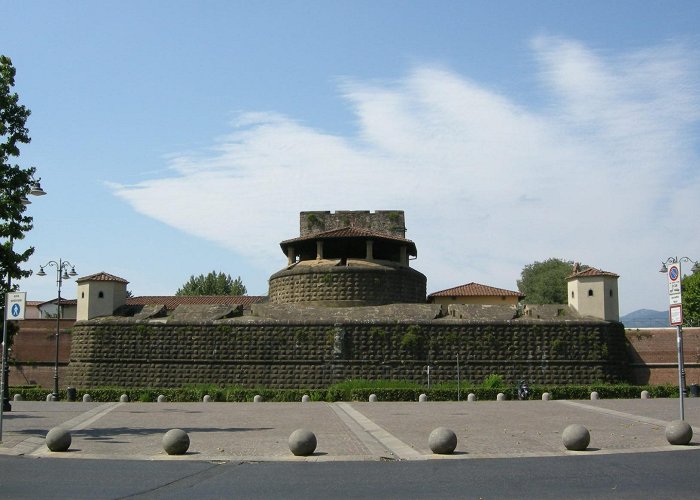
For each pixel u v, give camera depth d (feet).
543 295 433.07
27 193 109.29
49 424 103.96
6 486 56.59
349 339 204.74
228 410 134.51
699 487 54.54
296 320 208.13
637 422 102.99
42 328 231.09
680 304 92.73
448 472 62.34
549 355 203.51
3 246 107.04
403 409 134.41
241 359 205.87
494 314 210.18
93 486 56.54
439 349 204.23
